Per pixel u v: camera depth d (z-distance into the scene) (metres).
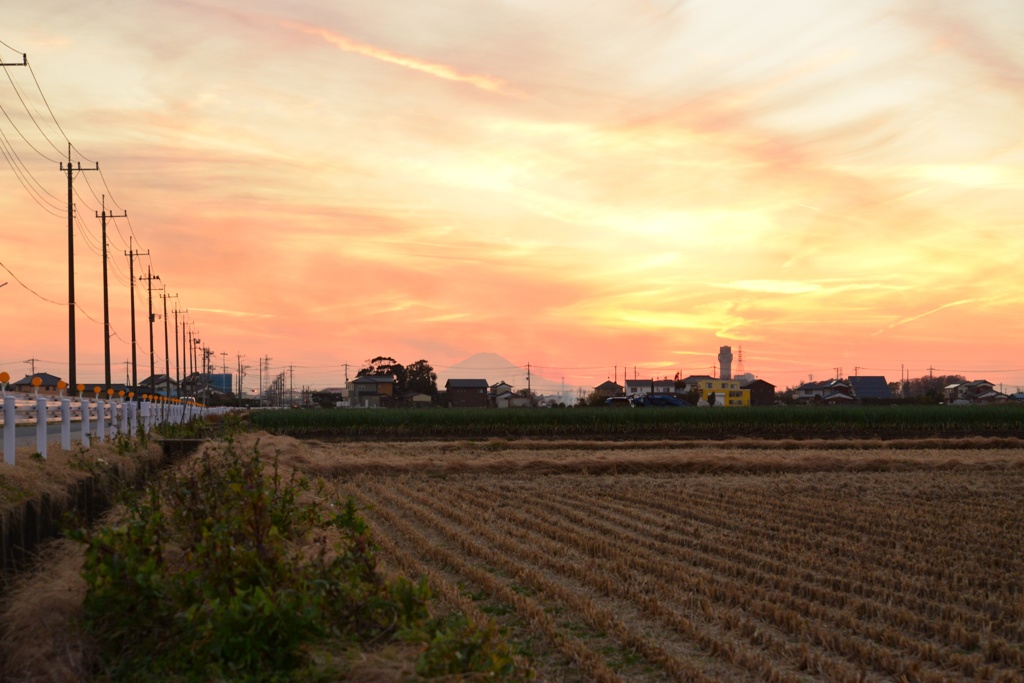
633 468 31.55
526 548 15.60
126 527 9.12
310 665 7.34
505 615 11.59
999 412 56.31
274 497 10.97
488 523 18.97
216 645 7.44
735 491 25.39
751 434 54.84
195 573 8.31
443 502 22.47
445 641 7.34
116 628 7.96
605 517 20.05
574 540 16.70
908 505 22.52
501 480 28.45
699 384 131.75
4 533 9.33
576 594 12.52
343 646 7.66
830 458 33.28
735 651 9.84
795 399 137.25
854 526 19.05
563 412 55.41
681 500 23.23
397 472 30.17
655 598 11.83
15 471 11.35
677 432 55.56
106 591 7.94
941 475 30.08
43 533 10.95
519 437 53.66
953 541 17.14
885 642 10.49
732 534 17.92
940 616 11.78
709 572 14.20
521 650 10.05
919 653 10.09
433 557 15.17
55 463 13.58
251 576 8.42
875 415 56.72
